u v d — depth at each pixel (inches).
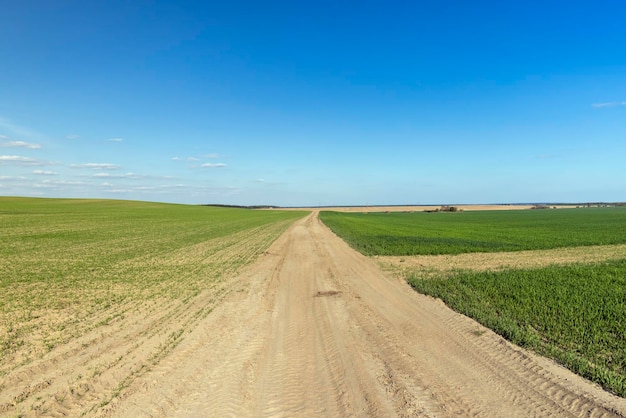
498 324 344.8
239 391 229.3
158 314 399.2
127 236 1316.4
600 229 1704.0
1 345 308.7
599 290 471.5
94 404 215.5
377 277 608.7
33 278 589.6
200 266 716.7
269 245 1091.3
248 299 465.4
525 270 631.8
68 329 349.7
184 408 209.8
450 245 1064.8
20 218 2076.8
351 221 2728.8
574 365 255.6
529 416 198.7
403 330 343.3
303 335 332.8
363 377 247.3
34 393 229.1
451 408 207.3
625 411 201.8
